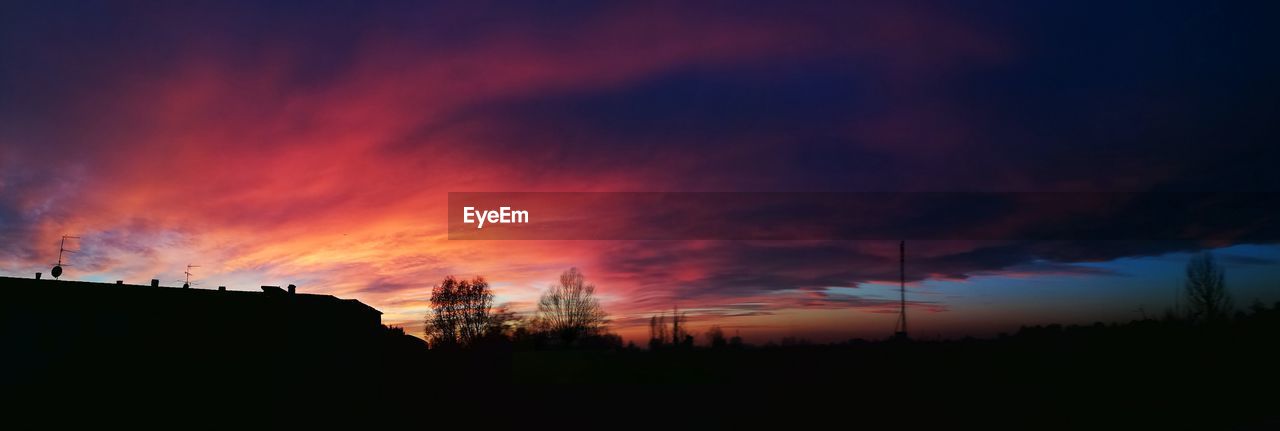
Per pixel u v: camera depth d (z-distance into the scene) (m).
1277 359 21.77
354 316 24.77
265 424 19.72
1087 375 23.70
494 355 32.38
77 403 17.61
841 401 23.94
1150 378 22.45
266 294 20.98
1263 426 14.24
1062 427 16.89
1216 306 26.53
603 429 21.52
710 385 29.56
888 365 27.78
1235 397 18.61
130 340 18.75
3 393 16.88
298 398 20.75
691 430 20.83
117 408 18.06
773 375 29.42
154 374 18.80
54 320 17.95
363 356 25.56
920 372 26.75
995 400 21.58
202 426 18.86
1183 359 23.42
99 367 18.16
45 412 17.20
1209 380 21.22
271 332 20.72
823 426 20.14
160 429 18.23
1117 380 22.75
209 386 19.41
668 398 27.34
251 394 19.89
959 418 19.48
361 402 24.91
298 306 21.48
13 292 17.66
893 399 23.39
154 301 19.39
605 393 29.00
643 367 33.25
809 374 28.20
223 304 20.31
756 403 25.00
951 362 27.06
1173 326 26.22
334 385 22.59
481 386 31.05
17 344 17.34
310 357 21.50
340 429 21.59
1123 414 17.75
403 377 30.31
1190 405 18.08
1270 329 24.06
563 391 29.70
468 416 24.45
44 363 17.55
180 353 19.31
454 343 47.09
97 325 18.47
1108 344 25.69
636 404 26.39
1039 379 24.27
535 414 24.80
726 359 32.38
